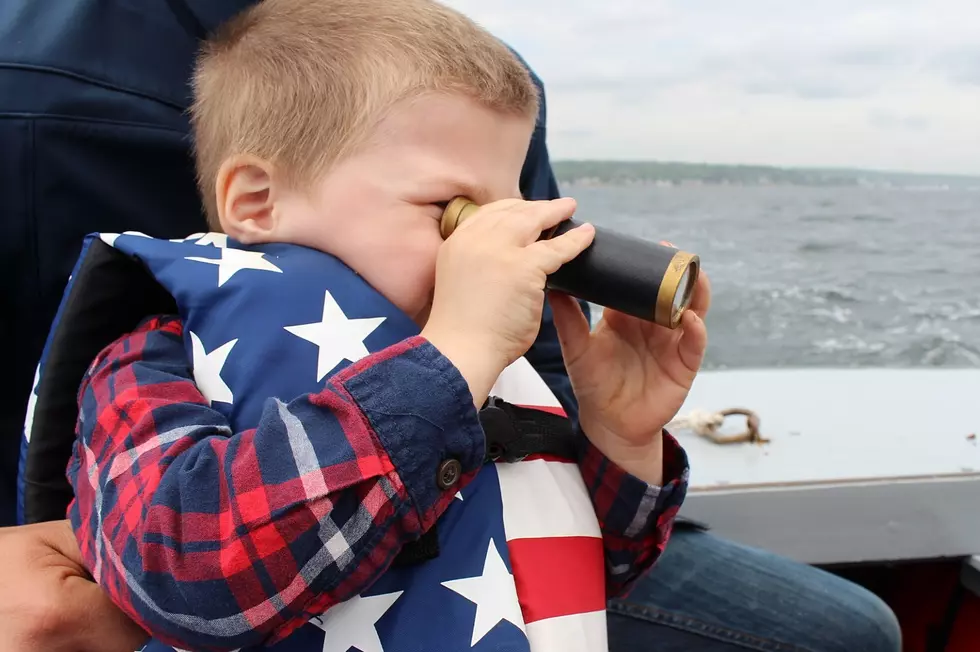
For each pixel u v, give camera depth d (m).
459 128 0.70
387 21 0.75
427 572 0.62
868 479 1.27
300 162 0.71
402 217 0.69
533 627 0.65
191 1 0.93
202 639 0.55
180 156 0.92
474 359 0.59
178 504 0.54
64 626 0.65
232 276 0.67
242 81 0.78
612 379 0.80
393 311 0.68
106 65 0.87
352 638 0.59
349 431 0.54
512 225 0.64
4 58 0.81
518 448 0.72
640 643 1.10
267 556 0.52
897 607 1.51
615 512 0.81
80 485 0.64
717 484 1.25
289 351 0.63
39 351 0.89
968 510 1.31
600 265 0.63
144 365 0.66
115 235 0.71
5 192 0.82
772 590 1.12
